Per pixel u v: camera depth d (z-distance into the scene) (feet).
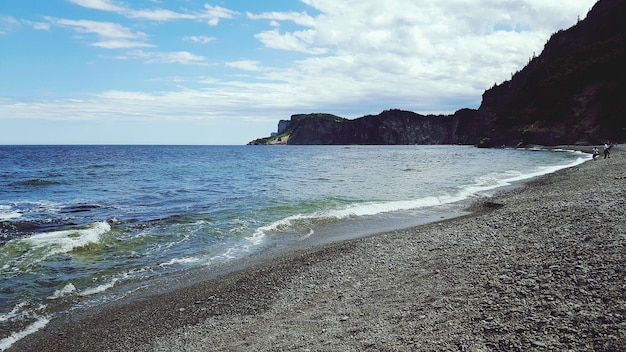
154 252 47.55
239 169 186.70
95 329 28.35
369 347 20.12
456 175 130.93
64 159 284.82
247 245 50.39
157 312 30.78
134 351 24.84
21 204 85.61
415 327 21.54
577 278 22.84
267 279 36.52
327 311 27.17
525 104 397.80
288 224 61.36
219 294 33.76
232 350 22.89
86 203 86.07
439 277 29.48
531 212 47.57
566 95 345.51
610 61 325.62
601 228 32.78
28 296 34.30
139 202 86.79
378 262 37.37
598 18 433.89
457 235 42.93
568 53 414.62
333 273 36.09
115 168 197.67
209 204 81.66
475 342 18.37
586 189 64.64
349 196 88.28
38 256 45.11
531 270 25.95
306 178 134.41
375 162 229.86
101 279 38.50
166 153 423.23
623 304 18.79
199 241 52.42
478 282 26.25
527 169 144.05
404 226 58.13
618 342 15.99
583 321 18.16
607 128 293.64
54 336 27.50
